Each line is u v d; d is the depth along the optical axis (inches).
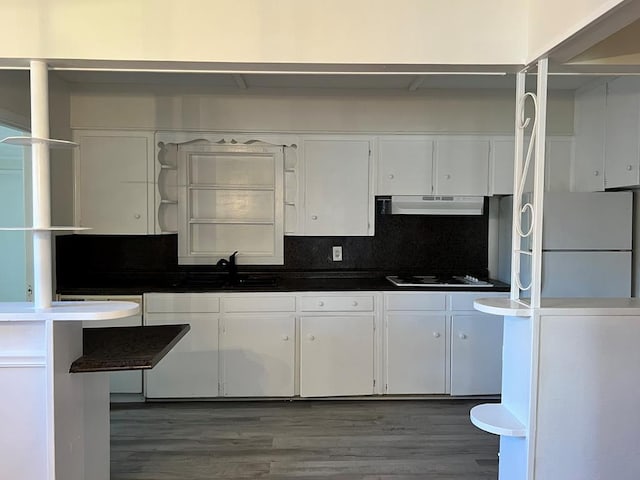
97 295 140.1
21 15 80.4
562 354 79.7
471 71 88.2
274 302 142.6
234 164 163.0
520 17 83.8
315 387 143.9
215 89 150.4
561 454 80.4
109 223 150.3
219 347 142.2
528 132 152.6
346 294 143.5
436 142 153.6
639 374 80.2
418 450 115.9
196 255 162.4
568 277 136.3
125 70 87.3
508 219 157.6
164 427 128.0
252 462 109.9
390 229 168.4
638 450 80.5
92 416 88.0
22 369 74.6
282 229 160.9
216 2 81.9
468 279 160.7
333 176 154.7
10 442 75.0
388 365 144.6
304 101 151.9
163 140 151.0
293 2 82.4
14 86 121.9
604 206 135.6
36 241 77.7
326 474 104.9
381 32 83.0
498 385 145.6
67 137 145.9
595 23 65.3
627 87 129.5
